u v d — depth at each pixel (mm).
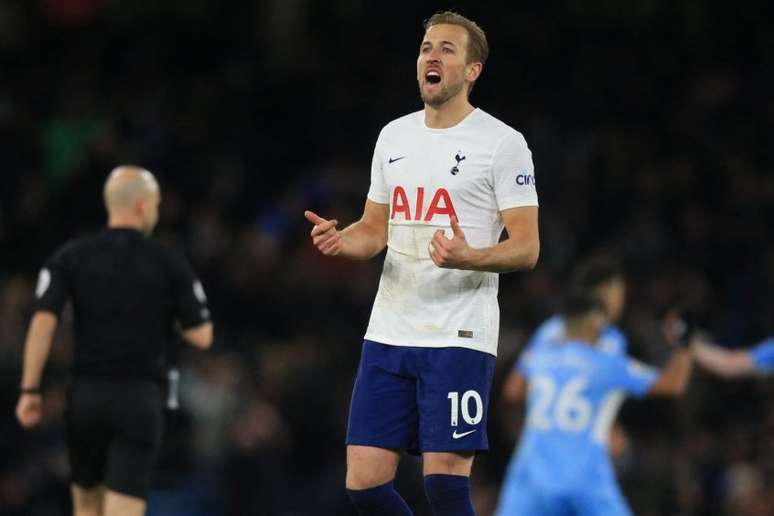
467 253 18328
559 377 30781
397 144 20031
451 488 19312
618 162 55656
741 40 61062
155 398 26359
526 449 31016
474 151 19547
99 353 26125
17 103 58500
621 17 61406
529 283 48875
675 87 60188
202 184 55125
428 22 20203
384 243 20438
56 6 62188
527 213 19375
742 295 49719
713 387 45031
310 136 59094
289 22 62531
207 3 63688
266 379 44719
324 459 44438
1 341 41156
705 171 56062
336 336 47969
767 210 53906
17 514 40031
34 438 40406
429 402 19422
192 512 42062
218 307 49219
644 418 44719
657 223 52688
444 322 19516
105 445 26266
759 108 58906
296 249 52875
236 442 42688
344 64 61094
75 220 52938
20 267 51594
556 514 30531
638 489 40156
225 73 61688
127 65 61312
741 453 41812
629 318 47719
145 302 26375
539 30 61219
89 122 57094
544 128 56719
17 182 54281
